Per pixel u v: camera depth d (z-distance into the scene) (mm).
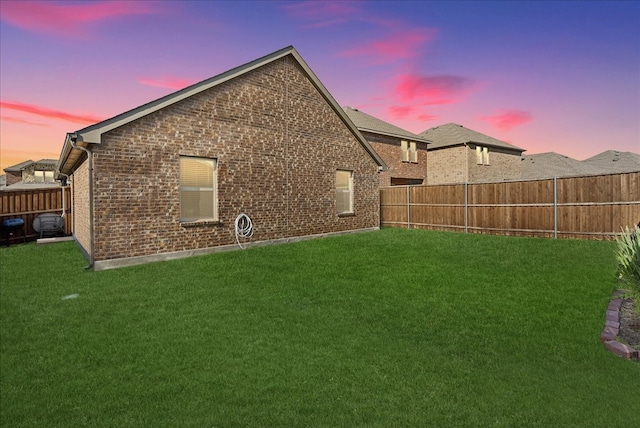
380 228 18609
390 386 3891
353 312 6344
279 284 7957
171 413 3369
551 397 3717
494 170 33500
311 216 14133
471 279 8367
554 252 10961
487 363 4480
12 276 8391
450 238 14367
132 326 5574
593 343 5062
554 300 6848
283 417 3305
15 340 5070
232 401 3574
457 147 31234
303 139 13805
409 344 5043
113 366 4328
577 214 12898
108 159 9133
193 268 9148
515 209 14648
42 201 15398
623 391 3863
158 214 9961
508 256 10750
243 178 11883
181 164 10547
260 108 12375
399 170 28375
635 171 11555
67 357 4562
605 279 8055
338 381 3990
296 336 5273
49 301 6691
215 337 5195
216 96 11180
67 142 9555
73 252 11352
